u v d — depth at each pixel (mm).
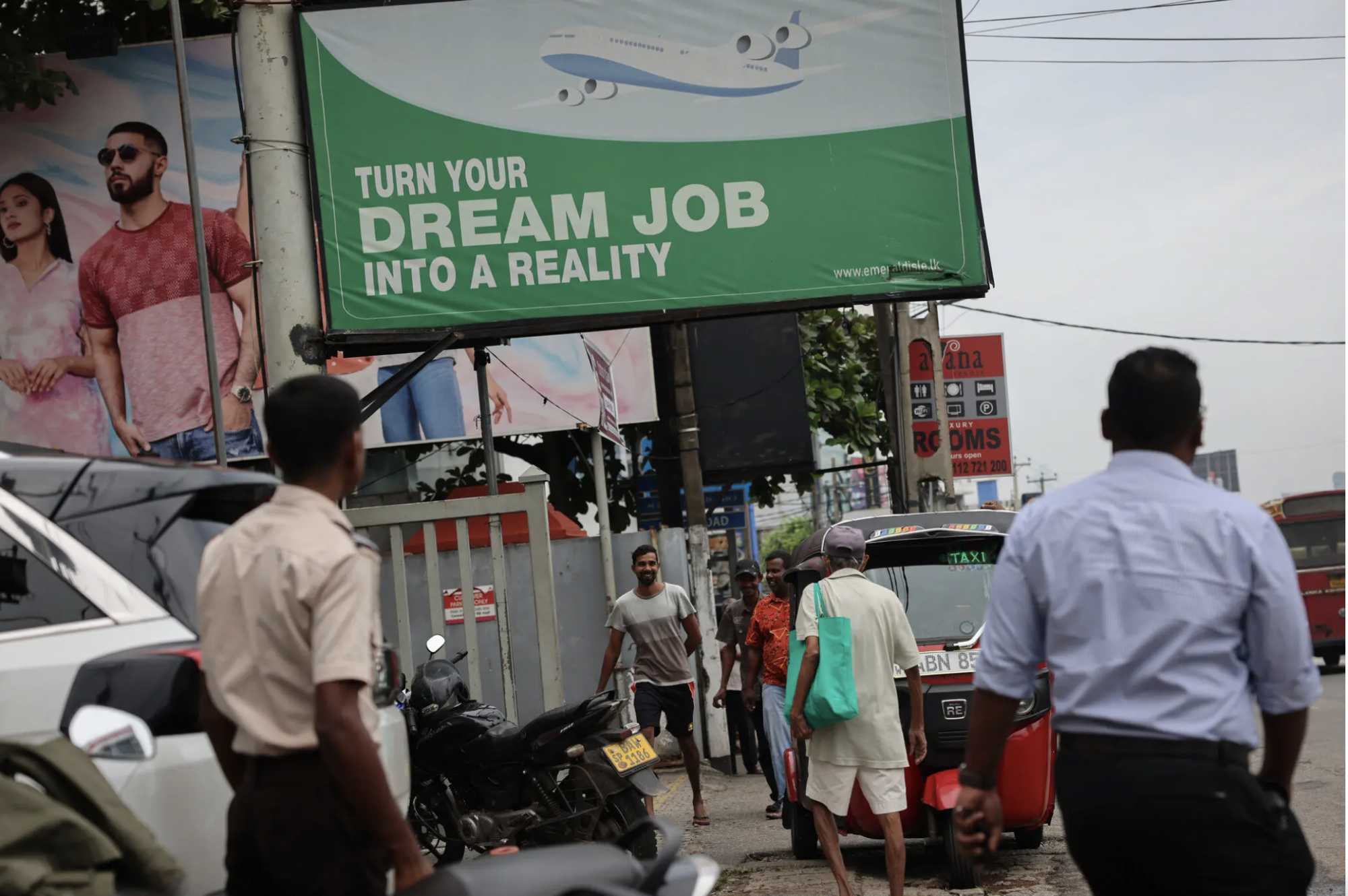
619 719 7980
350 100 8922
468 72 9023
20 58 13219
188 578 3846
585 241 8984
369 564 3191
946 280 9078
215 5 13594
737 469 19406
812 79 9156
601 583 14328
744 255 9023
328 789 3117
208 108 14461
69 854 3176
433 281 8898
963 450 24438
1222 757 3131
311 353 8578
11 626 3666
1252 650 3225
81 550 3799
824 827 6805
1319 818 8625
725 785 13102
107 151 14383
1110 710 3227
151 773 3531
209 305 9016
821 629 6711
